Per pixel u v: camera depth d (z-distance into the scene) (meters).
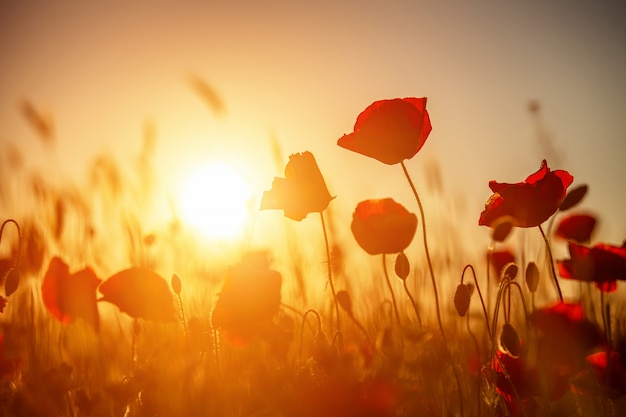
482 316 0.90
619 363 0.71
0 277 0.93
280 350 0.80
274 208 0.83
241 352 0.87
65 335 1.05
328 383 0.70
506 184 0.77
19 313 1.07
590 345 0.73
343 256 1.19
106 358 1.01
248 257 0.85
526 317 0.75
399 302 1.05
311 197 0.82
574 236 0.94
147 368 0.77
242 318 0.79
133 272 0.84
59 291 0.84
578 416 0.76
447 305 1.05
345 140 0.80
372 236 0.79
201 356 0.80
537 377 0.72
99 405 0.78
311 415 0.69
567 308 0.73
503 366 0.70
